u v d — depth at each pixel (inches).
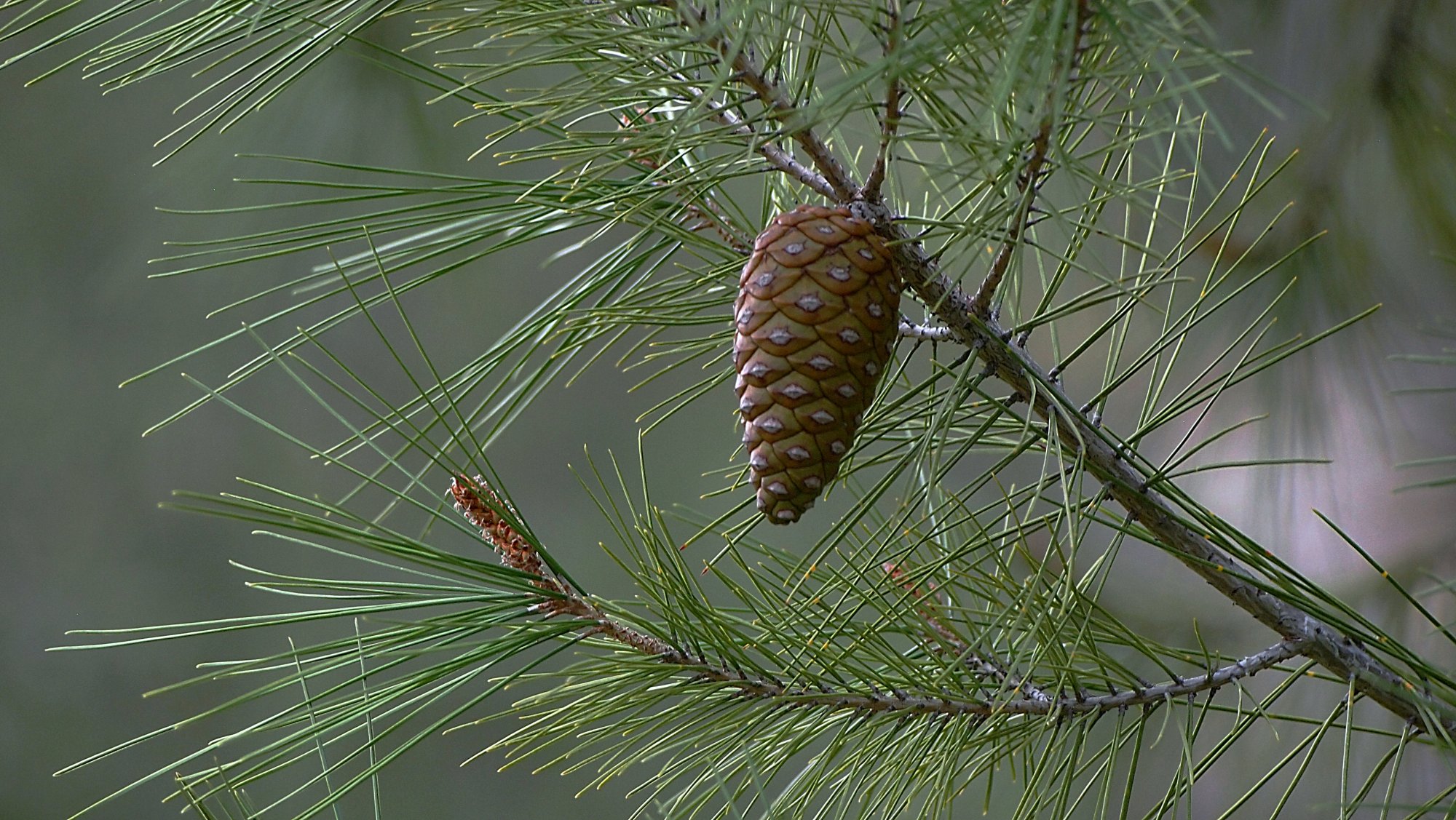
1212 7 83.0
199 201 129.0
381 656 71.7
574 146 70.2
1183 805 113.1
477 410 73.1
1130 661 101.1
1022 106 66.7
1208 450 110.5
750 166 71.4
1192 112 80.7
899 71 67.2
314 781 70.3
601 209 72.8
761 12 69.1
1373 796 97.3
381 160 117.3
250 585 70.6
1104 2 67.1
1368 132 83.2
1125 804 71.3
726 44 69.3
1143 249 68.5
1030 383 71.2
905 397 71.7
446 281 173.8
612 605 72.3
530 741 72.2
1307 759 70.7
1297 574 71.0
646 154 70.6
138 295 183.0
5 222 174.2
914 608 72.6
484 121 120.8
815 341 69.7
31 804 184.7
